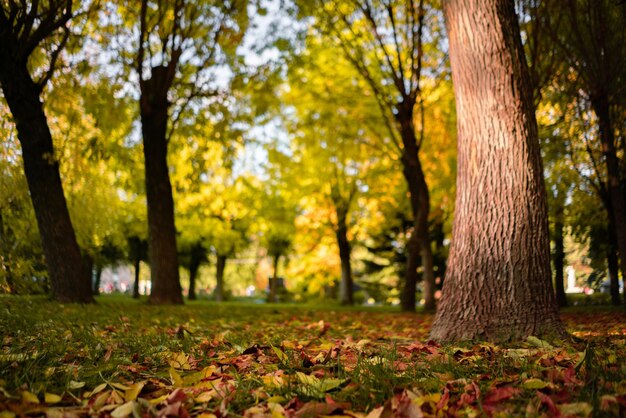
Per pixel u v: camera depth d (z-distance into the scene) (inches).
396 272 1028.5
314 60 597.3
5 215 469.1
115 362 128.0
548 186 602.5
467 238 192.4
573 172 575.2
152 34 508.1
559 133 558.3
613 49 398.6
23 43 379.2
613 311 440.5
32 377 103.1
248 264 1546.5
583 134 513.7
